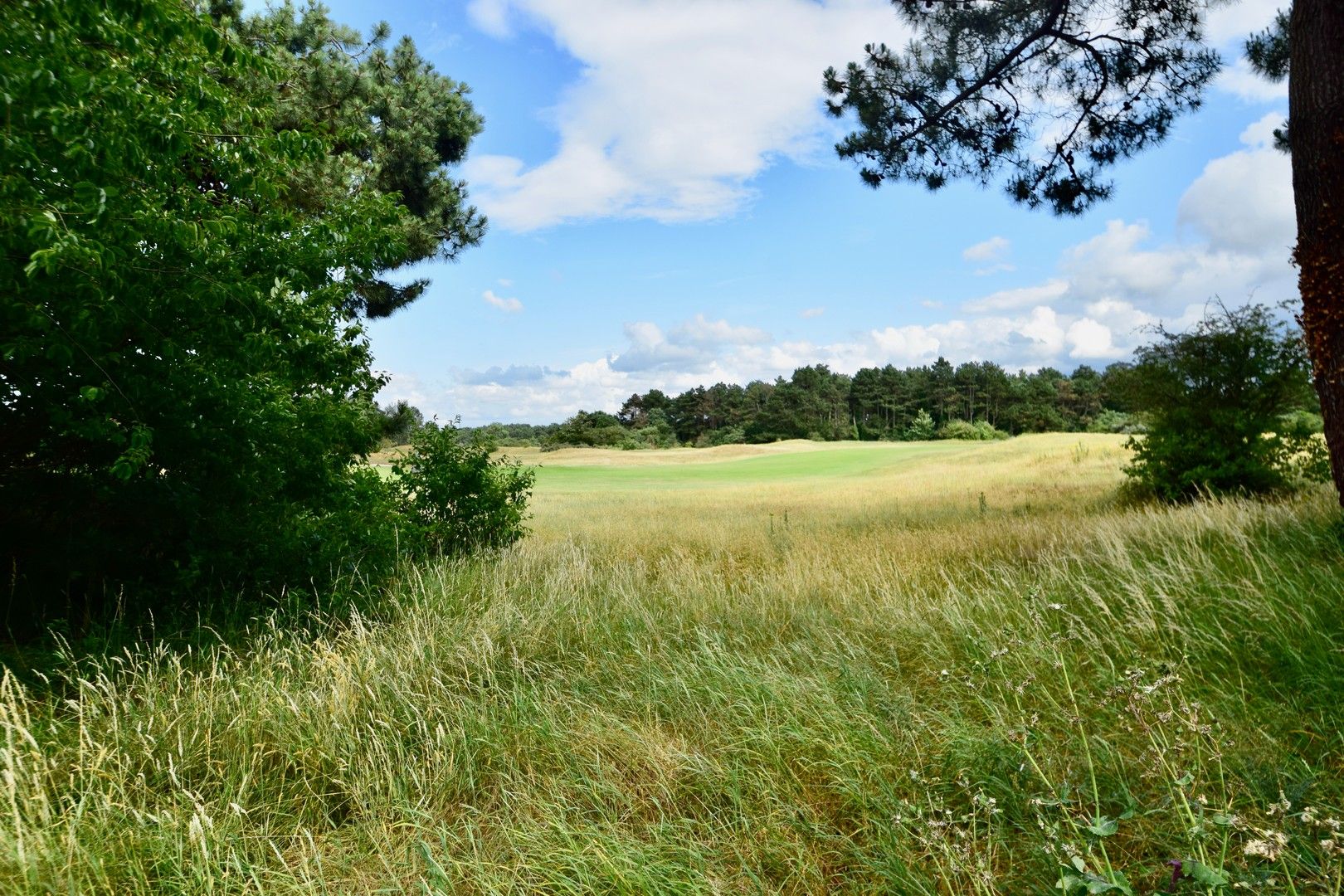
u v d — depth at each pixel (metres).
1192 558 5.51
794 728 3.50
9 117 3.48
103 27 3.85
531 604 6.00
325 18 14.10
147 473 5.94
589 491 32.94
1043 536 8.50
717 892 2.41
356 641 4.84
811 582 6.91
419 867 2.70
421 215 16.20
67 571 5.53
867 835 2.71
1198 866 1.85
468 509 9.63
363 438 8.22
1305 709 3.29
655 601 6.46
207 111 4.69
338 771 3.33
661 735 3.65
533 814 3.04
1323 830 2.37
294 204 11.26
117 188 3.89
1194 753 2.72
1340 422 6.12
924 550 8.77
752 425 114.12
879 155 11.45
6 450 5.57
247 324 5.31
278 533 6.41
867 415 119.88
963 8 9.95
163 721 3.58
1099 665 3.99
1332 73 5.97
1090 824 2.34
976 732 3.30
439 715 3.87
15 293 4.28
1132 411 14.25
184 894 2.46
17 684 3.81
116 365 5.16
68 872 2.44
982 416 112.12
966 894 2.36
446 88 16.56
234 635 5.24
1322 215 6.07
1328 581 4.59
